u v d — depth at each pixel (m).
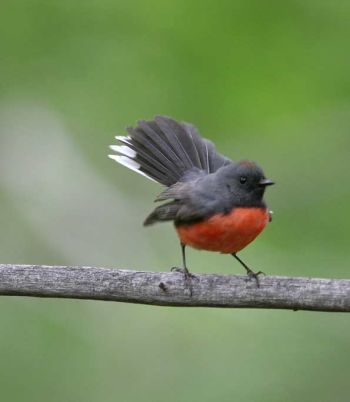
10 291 8.35
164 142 10.61
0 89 15.20
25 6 14.86
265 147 14.59
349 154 14.39
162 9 14.64
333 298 8.17
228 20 14.55
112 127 15.09
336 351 12.23
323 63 14.49
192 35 14.69
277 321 12.59
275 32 14.55
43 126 15.38
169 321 12.91
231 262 13.60
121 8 14.77
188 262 13.98
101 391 12.30
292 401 11.94
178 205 9.51
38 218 14.72
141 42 14.93
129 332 12.84
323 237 13.59
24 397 12.20
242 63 14.58
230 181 9.24
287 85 14.52
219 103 14.67
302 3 14.47
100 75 15.10
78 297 8.37
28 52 15.07
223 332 12.69
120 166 15.13
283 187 14.27
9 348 12.55
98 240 14.56
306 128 14.56
